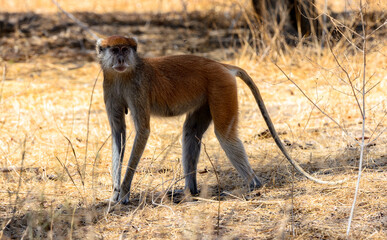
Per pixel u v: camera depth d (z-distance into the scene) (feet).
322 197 28.48
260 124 45.24
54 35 86.38
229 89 31.48
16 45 79.25
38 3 120.88
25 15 100.27
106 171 34.78
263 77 58.34
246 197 29.94
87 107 51.49
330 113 45.65
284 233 24.22
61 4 120.16
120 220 27.12
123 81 29.50
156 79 30.58
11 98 53.47
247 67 61.72
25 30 88.74
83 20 98.07
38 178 33.32
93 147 39.11
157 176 34.17
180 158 37.45
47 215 27.07
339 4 83.87
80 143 40.37
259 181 31.71
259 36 65.92
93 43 81.87
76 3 122.42
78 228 25.95
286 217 25.77
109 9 111.96
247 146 40.04
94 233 25.13
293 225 25.04
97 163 35.58
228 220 26.37
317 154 37.35
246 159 31.60
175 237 24.76
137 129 29.94
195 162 32.24
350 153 36.22
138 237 24.97
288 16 64.85
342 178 31.42
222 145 31.58
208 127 33.12
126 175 29.73
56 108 50.57
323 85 50.67
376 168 33.01
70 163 35.86
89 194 30.99
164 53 73.97
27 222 26.00
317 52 58.29
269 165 35.29
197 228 24.97
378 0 39.17
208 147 38.52
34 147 39.50
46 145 39.99
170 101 31.07
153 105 30.89
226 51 71.72
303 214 26.50
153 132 42.98
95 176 33.58
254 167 35.19
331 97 46.37
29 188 31.58
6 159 36.40
